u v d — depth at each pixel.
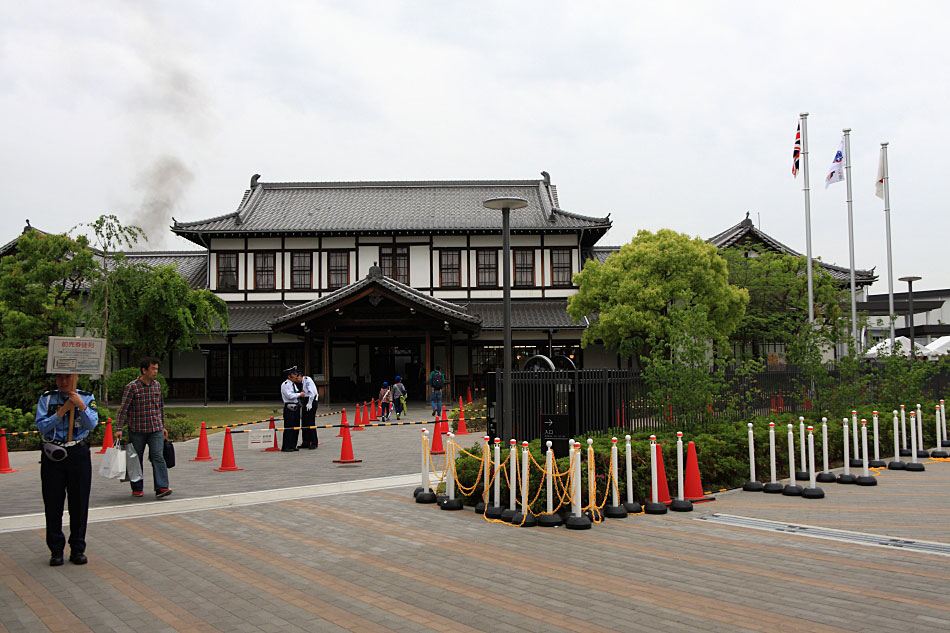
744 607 6.09
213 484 12.62
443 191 47.41
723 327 31.11
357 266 40.94
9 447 19.59
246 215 42.28
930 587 6.60
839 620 5.75
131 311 29.41
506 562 7.58
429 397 33.88
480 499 10.52
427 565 7.50
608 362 39.88
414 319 33.03
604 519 9.68
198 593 6.63
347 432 15.51
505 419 11.36
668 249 30.36
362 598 6.45
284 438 17.75
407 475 13.49
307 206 44.91
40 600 6.45
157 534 8.94
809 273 28.09
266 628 5.74
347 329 34.72
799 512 10.22
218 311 33.56
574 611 6.04
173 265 31.31
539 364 14.25
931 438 18.22
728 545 8.24
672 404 13.47
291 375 17.98
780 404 18.45
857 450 14.85
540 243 41.28
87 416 7.71
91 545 8.41
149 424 11.23
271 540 8.60
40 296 25.91
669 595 6.43
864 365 18.80
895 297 73.69
